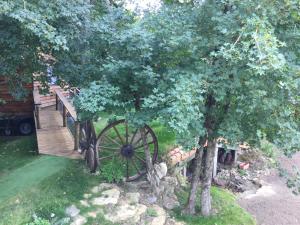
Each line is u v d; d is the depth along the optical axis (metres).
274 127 6.74
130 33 6.58
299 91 6.25
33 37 7.00
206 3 6.86
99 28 7.32
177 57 6.77
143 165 9.45
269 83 5.93
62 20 7.22
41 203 7.58
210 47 6.52
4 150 11.62
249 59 5.20
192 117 5.69
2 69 7.68
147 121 6.81
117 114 7.26
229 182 12.48
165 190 9.08
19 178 8.69
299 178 7.49
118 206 7.96
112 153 9.34
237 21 6.18
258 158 14.22
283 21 6.36
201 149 8.22
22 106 13.05
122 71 7.06
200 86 6.11
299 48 6.51
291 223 10.28
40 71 8.39
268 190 12.29
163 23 6.60
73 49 7.82
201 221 8.30
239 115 6.68
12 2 6.09
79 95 7.07
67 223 7.20
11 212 7.25
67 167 9.01
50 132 11.05
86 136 8.91
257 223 10.14
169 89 6.24
